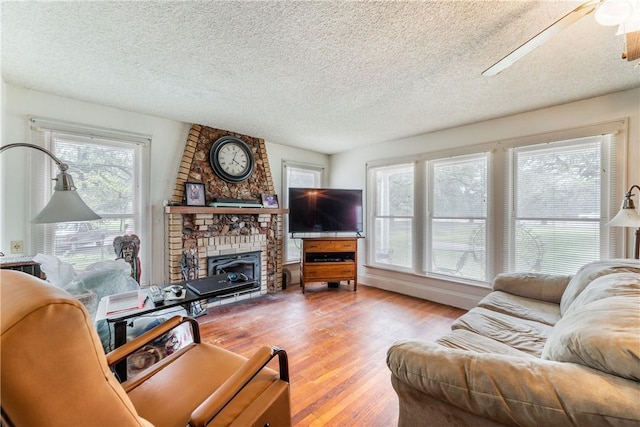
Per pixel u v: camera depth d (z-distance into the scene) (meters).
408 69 2.08
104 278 1.98
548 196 2.88
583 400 0.81
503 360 0.99
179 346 1.98
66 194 1.70
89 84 2.34
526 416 0.87
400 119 3.23
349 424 1.55
